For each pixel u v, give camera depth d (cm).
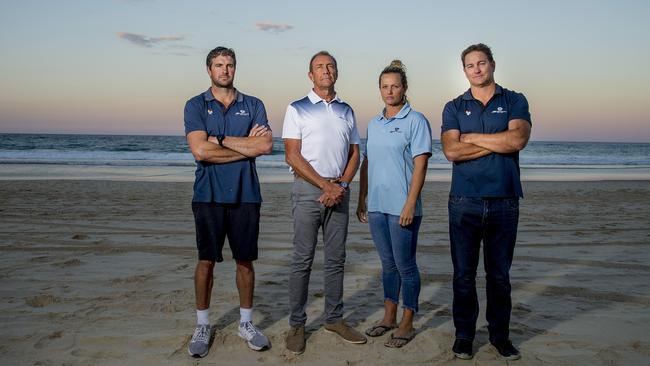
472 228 305
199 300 324
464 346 310
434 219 919
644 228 819
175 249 632
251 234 325
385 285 355
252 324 336
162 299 423
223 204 320
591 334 350
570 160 3997
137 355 311
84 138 8581
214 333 344
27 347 320
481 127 304
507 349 308
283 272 531
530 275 517
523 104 302
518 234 761
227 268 537
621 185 1695
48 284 463
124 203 1089
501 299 306
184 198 1191
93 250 621
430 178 1959
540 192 1445
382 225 341
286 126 331
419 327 366
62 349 318
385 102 335
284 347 328
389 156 331
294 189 328
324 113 326
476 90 312
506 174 299
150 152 4072
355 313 398
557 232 779
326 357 313
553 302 426
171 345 328
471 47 305
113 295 432
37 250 616
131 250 623
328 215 329
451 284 487
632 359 308
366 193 371
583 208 1088
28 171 1997
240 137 317
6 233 728
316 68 326
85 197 1184
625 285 480
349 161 341
